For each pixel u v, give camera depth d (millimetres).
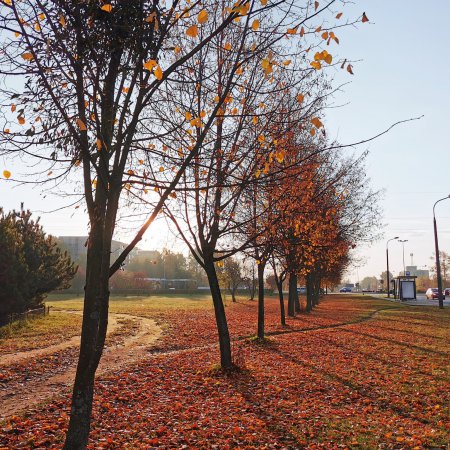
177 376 12680
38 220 31141
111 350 18391
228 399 10109
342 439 7449
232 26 9070
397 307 47781
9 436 7316
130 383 11688
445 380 11789
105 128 5605
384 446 7059
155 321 30750
